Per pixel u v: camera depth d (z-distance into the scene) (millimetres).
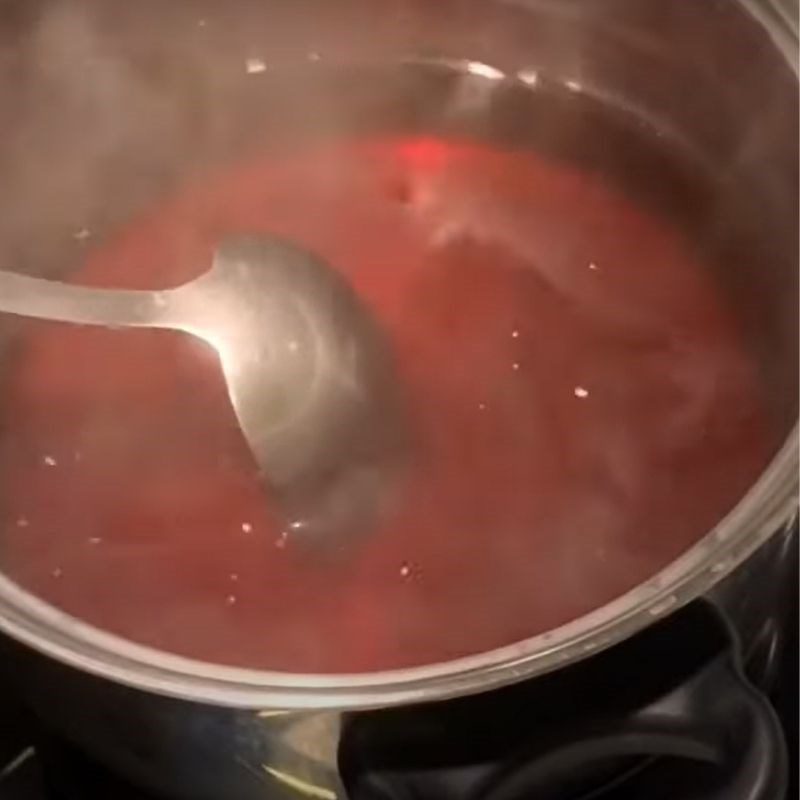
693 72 588
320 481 517
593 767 420
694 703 395
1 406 560
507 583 489
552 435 528
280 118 651
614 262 589
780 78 532
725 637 401
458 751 398
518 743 397
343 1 647
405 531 503
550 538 500
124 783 501
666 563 493
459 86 653
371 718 393
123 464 536
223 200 631
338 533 504
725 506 506
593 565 494
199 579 501
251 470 526
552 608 482
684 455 521
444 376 544
